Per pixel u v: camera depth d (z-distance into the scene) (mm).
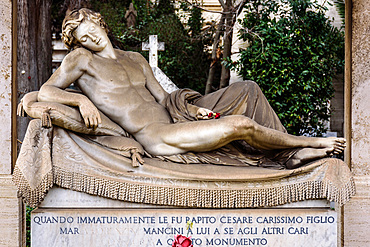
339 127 9258
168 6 11328
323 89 7926
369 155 4398
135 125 4191
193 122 4070
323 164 3988
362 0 4418
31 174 3834
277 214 3969
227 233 3959
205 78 11062
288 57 7602
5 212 4203
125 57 4520
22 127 8219
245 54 7797
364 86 4414
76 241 3914
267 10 8109
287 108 7691
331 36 7969
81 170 3912
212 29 10555
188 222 3945
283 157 4176
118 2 11484
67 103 3951
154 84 4562
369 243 4355
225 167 4027
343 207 4371
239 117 3979
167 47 10930
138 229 3932
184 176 3920
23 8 8391
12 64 4301
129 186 3924
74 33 4359
